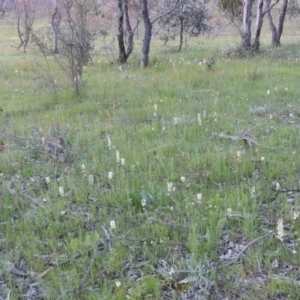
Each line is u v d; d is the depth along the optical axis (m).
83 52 12.84
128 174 6.38
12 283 4.26
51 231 4.97
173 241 4.75
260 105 9.59
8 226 5.07
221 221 4.92
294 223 4.89
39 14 37.09
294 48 19.75
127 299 3.96
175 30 24.03
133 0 22.88
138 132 8.09
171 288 4.12
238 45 19.95
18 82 13.47
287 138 7.58
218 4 23.81
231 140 7.52
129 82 12.49
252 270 4.27
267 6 20.16
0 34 37.53
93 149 7.38
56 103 10.80
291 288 3.94
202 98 10.36
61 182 6.16
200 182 6.09
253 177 6.17
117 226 5.07
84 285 4.16
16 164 6.95
